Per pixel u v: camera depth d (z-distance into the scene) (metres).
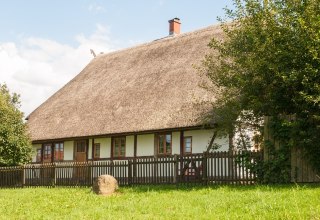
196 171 18.03
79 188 20.38
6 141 26.53
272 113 15.40
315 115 13.62
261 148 16.06
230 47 16.97
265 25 15.53
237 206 10.17
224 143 22.20
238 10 16.83
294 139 14.76
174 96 25.55
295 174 14.85
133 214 10.33
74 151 30.95
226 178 16.94
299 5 14.70
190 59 28.39
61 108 32.91
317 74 13.70
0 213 12.03
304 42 13.87
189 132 24.45
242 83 15.42
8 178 25.34
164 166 19.34
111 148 28.61
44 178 23.91
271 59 14.62
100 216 10.33
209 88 20.39
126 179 20.72
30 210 12.35
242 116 17.05
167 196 13.49
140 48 34.69
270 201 10.12
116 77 32.53
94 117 29.11
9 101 28.70
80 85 34.88
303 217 8.09
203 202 11.32
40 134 31.30
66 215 10.90
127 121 26.38
